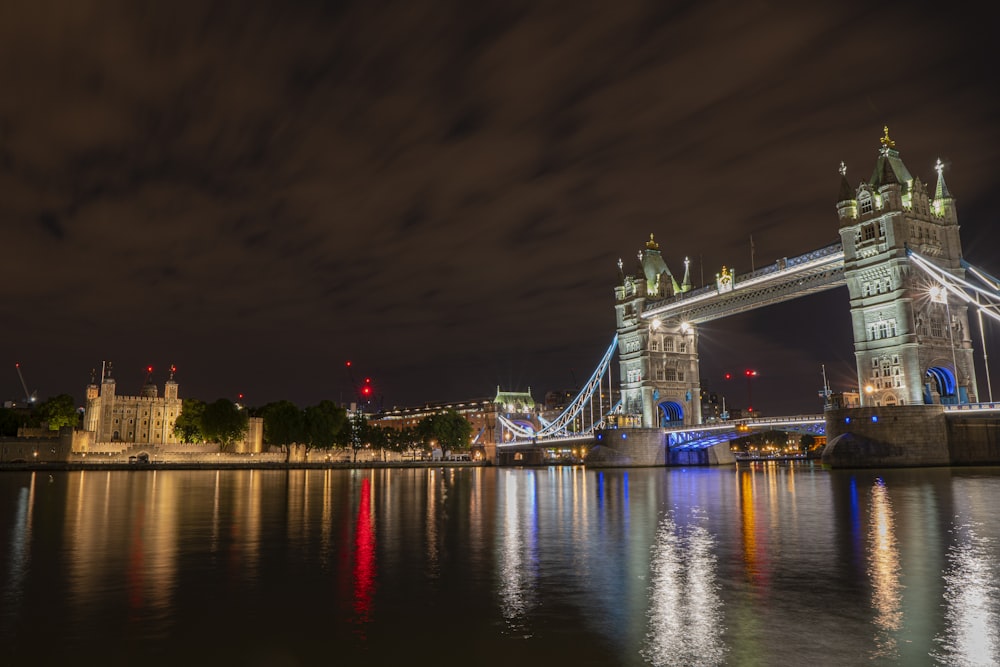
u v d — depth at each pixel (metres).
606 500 54.19
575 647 15.11
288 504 51.19
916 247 115.38
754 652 14.48
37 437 160.00
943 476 82.12
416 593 20.09
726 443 186.25
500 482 92.69
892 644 14.86
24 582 21.72
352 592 20.28
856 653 14.31
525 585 21.00
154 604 19.00
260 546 28.91
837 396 114.31
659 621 16.89
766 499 52.09
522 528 34.84
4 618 17.62
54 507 48.50
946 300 114.38
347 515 42.03
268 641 15.78
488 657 14.59
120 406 194.25
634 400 184.38
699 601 18.69
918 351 110.81
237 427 174.50
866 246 119.25
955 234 119.75
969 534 30.58
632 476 113.50
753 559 24.72
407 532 33.44
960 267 119.00
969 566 23.05
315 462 174.00
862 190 121.25
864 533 31.17
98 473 131.12
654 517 39.66
